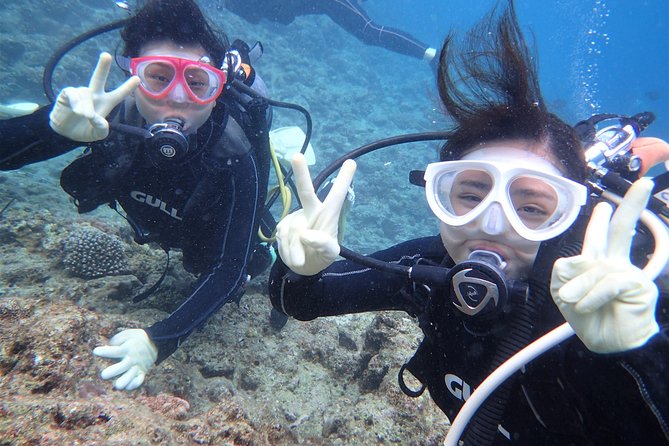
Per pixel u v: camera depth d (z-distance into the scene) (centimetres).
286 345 114
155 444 47
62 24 419
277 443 70
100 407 48
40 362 53
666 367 36
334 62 689
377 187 423
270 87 532
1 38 337
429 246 63
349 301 67
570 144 51
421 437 79
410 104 688
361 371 108
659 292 40
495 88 53
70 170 97
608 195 54
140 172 96
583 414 43
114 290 116
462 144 54
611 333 34
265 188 108
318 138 478
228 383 96
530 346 40
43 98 335
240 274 97
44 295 109
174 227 103
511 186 49
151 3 88
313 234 42
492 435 44
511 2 52
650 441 37
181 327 85
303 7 387
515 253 48
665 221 53
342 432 84
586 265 34
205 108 89
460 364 54
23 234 135
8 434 42
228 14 564
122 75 384
